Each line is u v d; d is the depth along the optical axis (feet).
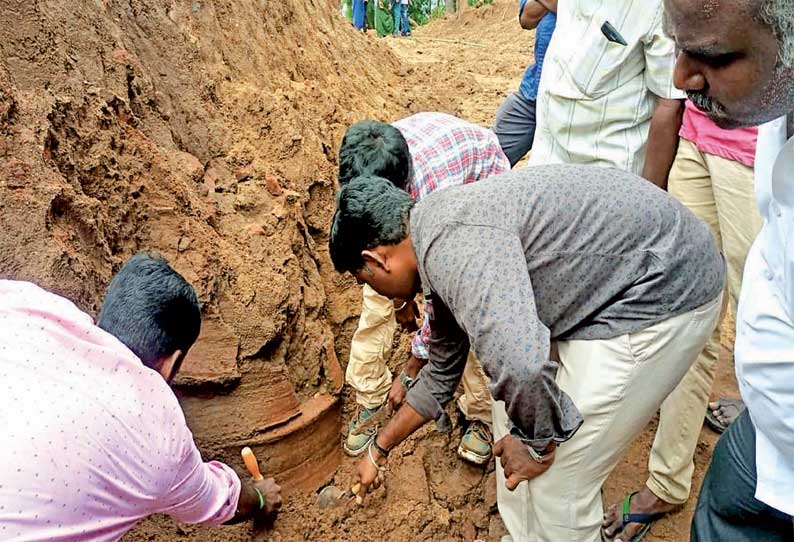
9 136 6.84
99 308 6.89
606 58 8.26
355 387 8.96
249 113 11.07
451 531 8.42
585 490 6.62
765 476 5.39
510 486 6.43
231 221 9.08
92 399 4.70
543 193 5.69
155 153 8.59
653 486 8.47
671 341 6.06
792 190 4.40
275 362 8.29
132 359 5.06
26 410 4.49
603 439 6.29
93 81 8.43
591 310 5.96
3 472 4.26
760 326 5.04
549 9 11.76
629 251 5.79
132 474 4.85
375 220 5.62
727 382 11.22
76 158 7.51
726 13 3.65
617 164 8.83
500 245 5.33
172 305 5.42
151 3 10.66
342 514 8.29
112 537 4.99
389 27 47.01
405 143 7.18
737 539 6.09
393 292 6.10
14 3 7.81
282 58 14.14
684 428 7.96
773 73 3.78
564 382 6.34
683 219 6.02
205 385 7.72
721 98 4.08
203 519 6.03
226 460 8.05
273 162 10.70
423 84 23.53
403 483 8.73
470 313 5.26
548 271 5.73
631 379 6.07
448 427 6.95
